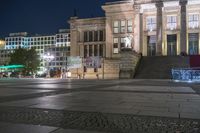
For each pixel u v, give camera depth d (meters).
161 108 8.75
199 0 59.41
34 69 99.00
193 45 61.97
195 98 11.95
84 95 13.27
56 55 155.00
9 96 12.48
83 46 74.00
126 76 47.53
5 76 93.00
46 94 13.70
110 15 68.56
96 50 72.56
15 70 96.56
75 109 8.42
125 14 67.00
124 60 48.16
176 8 61.81
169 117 7.08
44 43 182.00
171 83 27.14
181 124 6.20
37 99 11.24
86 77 64.56
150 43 64.62
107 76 61.81
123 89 17.92
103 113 7.68
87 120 6.63
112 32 68.38
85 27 73.56
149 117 7.07
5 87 20.16
